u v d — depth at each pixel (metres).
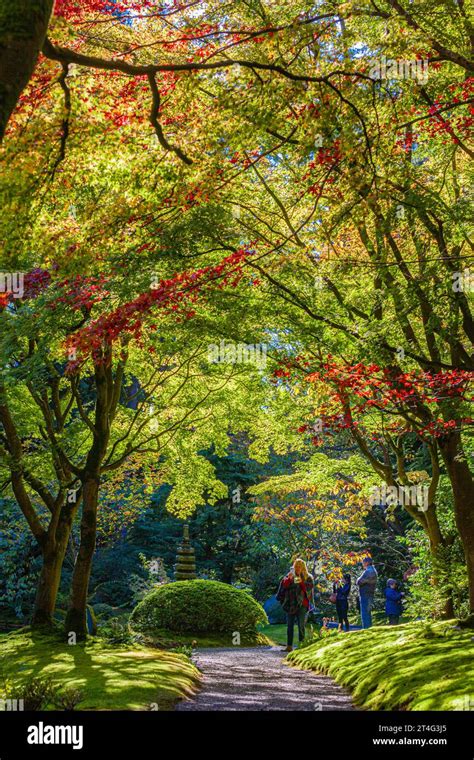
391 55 8.01
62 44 6.40
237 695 10.72
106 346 10.78
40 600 15.91
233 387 17.38
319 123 7.63
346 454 23.08
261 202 10.99
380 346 9.91
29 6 4.55
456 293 10.14
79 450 17.94
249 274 10.55
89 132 6.56
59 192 7.60
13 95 4.54
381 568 27.30
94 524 15.09
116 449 18.50
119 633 15.91
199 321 10.98
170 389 17.59
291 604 17.75
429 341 10.76
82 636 14.63
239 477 33.09
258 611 21.28
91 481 15.09
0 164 6.34
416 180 10.34
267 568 31.80
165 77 7.99
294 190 10.78
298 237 10.34
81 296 9.38
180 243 9.34
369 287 10.88
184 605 20.73
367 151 8.45
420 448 22.75
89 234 7.89
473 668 8.70
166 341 13.11
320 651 14.95
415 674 9.28
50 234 7.51
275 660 16.45
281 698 10.46
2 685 9.97
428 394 10.14
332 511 24.22
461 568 12.90
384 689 9.47
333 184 9.34
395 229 10.49
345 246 12.19
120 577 28.98
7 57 4.49
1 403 13.77
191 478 19.81
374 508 26.02
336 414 11.48
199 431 19.05
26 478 16.16
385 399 10.58
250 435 19.56
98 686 9.99
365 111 8.68
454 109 9.94
